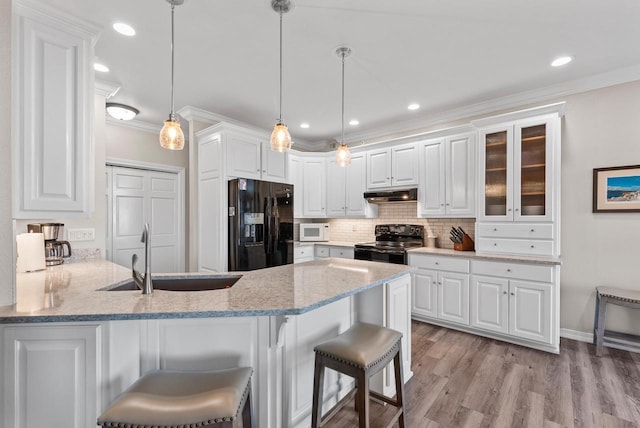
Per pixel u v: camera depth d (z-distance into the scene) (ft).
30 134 4.56
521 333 9.02
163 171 14.17
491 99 10.87
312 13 6.23
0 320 3.68
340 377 6.47
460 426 5.71
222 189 10.85
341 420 5.94
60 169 4.88
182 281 6.38
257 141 12.08
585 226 9.42
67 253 8.29
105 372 3.93
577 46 7.51
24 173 4.50
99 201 9.16
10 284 4.20
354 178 14.42
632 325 8.89
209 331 4.65
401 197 12.53
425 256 11.10
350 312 6.73
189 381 3.82
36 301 4.33
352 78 9.18
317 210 15.29
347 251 13.83
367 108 11.73
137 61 8.14
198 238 12.00
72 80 5.00
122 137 12.75
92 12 6.15
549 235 9.18
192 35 6.98
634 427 5.64
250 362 4.76
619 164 8.89
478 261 9.85
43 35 4.68
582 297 9.49
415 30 6.83
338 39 7.16
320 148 17.04
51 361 3.83
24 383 3.80
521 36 7.07
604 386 6.98
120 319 3.79
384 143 13.19
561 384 7.09
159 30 6.78
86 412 3.87
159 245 14.01
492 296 9.55
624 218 8.87
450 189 11.39
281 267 7.28
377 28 6.75
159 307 4.05
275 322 4.72
